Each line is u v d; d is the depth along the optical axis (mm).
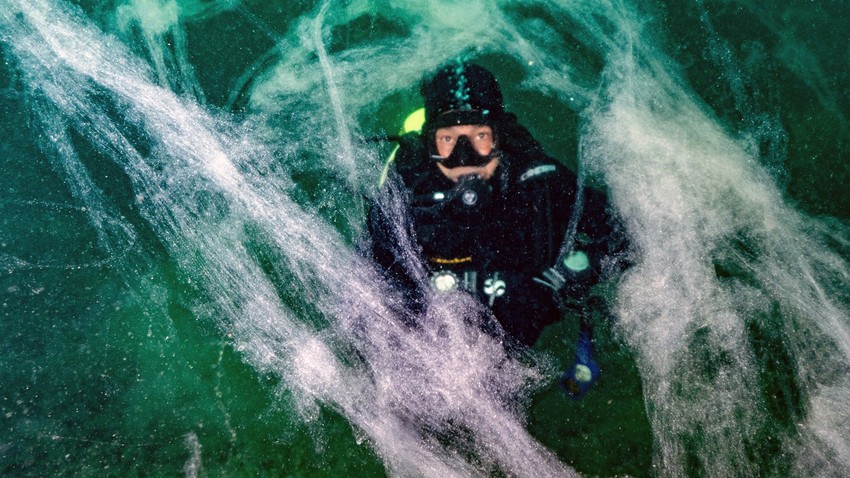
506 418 1297
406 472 1229
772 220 1550
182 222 1652
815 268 1462
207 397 1354
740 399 1282
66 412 1325
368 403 1322
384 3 2199
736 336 1358
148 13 2098
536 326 1286
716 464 1210
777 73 1856
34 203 1654
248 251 1595
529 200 1205
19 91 1871
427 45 2115
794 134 1731
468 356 1298
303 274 1526
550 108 1936
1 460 1257
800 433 1222
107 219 1640
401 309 1332
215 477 1249
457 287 1236
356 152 1856
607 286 1369
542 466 1236
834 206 1589
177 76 2000
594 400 1309
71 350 1413
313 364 1375
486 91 1234
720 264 1458
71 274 1537
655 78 1941
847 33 1846
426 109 1298
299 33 2143
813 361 1312
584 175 1712
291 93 2004
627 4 2096
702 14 2002
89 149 1771
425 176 1226
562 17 2123
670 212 1557
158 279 1544
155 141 1815
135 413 1331
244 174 1775
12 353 1397
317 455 1267
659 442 1251
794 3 1936
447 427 1285
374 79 2047
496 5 2180
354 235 1628
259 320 1460
